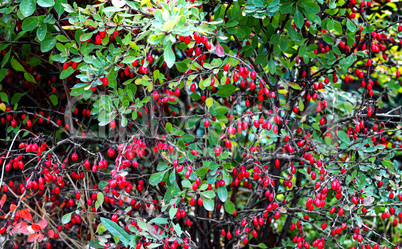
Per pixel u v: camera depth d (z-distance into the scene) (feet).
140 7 5.73
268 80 7.39
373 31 7.29
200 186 6.74
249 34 7.45
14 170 9.07
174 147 6.97
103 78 6.07
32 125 8.69
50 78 10.05
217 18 6.26
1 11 6.57
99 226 7.07
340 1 7.52
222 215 9.89
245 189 11.99
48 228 8.56
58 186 7.86
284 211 6.91
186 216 7.91
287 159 7.81
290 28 6.64
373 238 10.91
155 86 6.68
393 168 7.17
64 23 7.67
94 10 6.00
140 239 6.57
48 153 7.04
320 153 7.05
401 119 8.18
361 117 7.57
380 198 7.82
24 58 9.32
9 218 6.55
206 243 8.96
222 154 6.76
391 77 10.52
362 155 7.30
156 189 8.19
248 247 8.91
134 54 6.16
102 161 6.63
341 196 6.85
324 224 6.82
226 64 6.27
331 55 7.52
